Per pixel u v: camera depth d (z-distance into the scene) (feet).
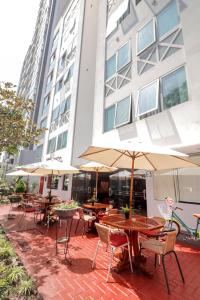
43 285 11.77
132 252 14.82
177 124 24.32
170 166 15.88
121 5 39.22
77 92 49.85
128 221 14.98
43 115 83.25
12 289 11.27
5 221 29.76
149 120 28.22
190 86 23.48
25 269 13.69
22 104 27.55
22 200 41.78
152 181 27.32
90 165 27.43
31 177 79.00
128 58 34.73
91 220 22.89
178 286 11.96
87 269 13.94
